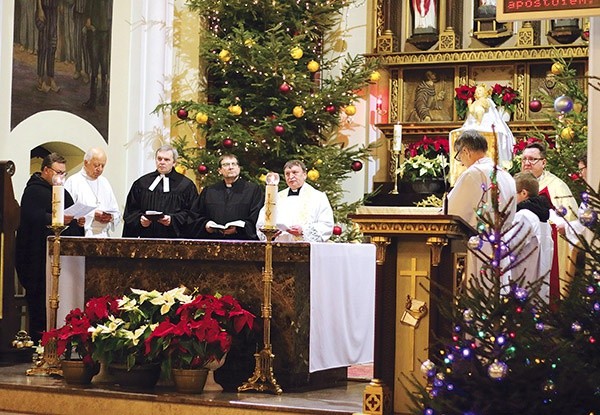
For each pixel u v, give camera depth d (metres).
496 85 13.31
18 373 8.28
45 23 11.17
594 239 4.46
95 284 8.45
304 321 7.74
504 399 4.46
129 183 12.59
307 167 12.63
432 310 6.08
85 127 11.85
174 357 7.32
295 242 7.53
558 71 11.84
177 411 7.07
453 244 6.13
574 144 10.97
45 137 11.20
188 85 13.01
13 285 9.32
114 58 12.41
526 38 13.43
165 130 12.77
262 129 12.52
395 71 14.01
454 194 6.48
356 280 8.16
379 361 6.20
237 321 7.50
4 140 10.55
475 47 13.90
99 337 7.47
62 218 8.20
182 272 8.08
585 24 13.32
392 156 13.77
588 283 4.46
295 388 7.66
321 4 13.17
